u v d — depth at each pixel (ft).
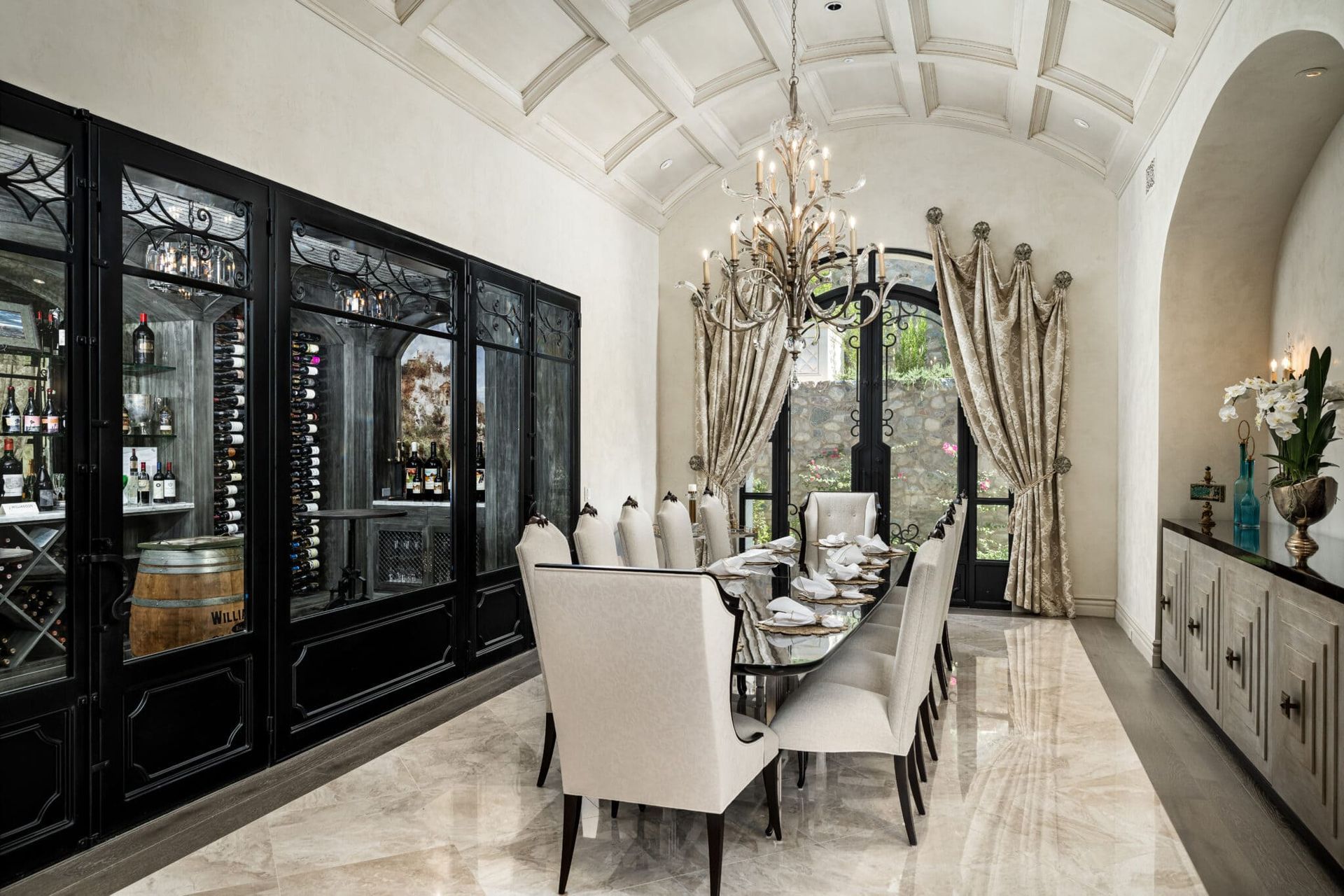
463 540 16.96
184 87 11.18
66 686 9.71
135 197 10.53
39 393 9.51
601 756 8.61
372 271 14.53
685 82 20.31
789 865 9.37
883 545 16.67
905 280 24.57
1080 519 22.91
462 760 12.71
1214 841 9.98
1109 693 15.89
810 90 21.93
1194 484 17.37
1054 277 23.07
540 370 19.84
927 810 10.84
